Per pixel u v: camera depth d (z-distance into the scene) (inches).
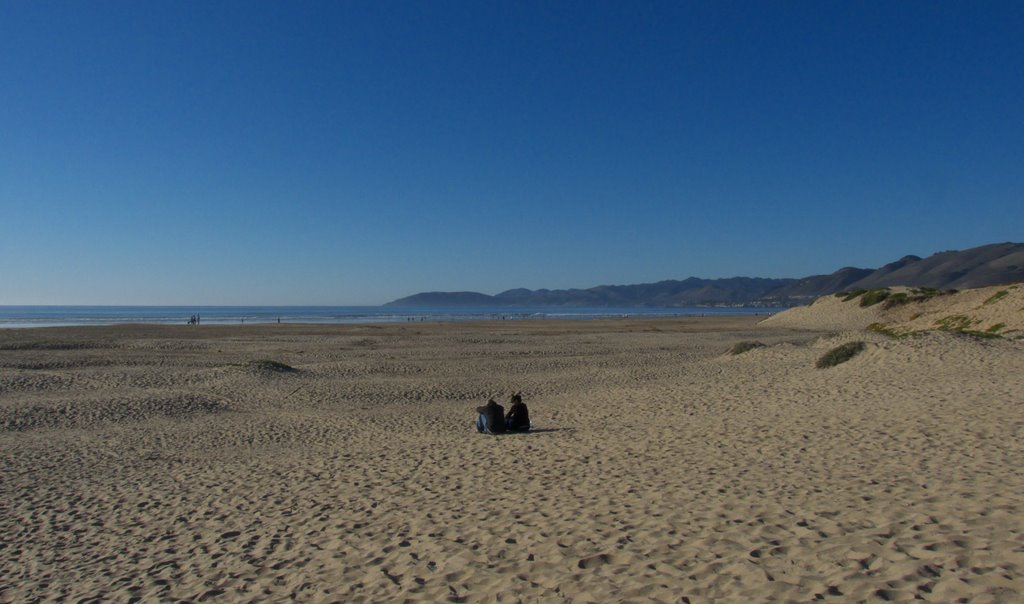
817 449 381.4
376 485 391.2
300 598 233.9
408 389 898.7
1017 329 1042.1
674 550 239.8
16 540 328.2
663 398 711.1
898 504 261.9
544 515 299.1
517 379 986.1
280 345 1620.3
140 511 370.3
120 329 2316.7
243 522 336.5
